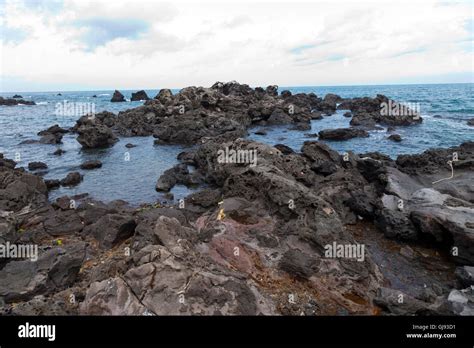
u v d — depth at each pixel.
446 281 11.51
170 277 8.26
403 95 111.06
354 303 9.79
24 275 10.08
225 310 8.15
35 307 8.29
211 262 10.00
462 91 135.62
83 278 10.80
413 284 11.30
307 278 10.43
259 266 11.01
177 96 56.16
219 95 55.09
